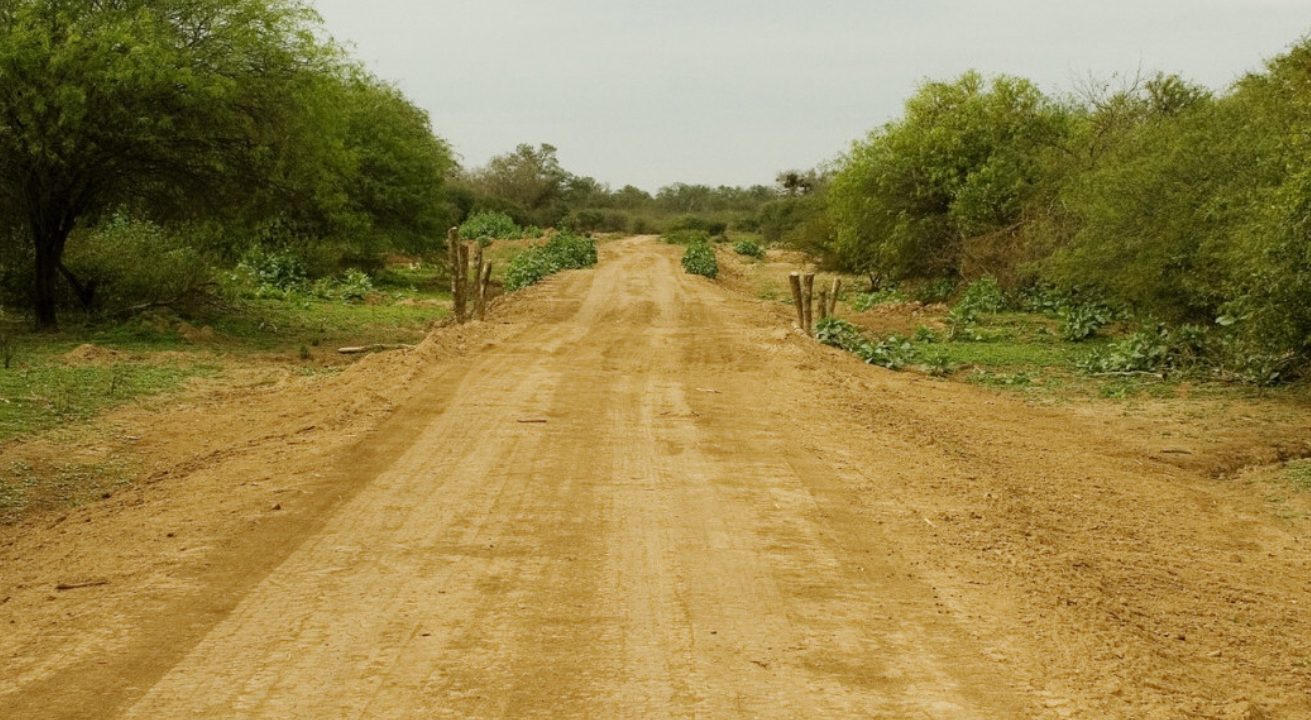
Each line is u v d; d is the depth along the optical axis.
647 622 6.25
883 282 39.53
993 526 8.70
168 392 15.28
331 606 6.45
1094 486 11.23
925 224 35.38
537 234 79.88
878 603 6.68
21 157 19.64
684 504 8.84
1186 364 19.19
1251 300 15.17
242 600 6.55
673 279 40.03
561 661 5.67
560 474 9.76
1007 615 6.55
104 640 5.94
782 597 6.73
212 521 8.27
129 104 19.84
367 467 9.91
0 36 19.03
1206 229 18.95
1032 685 5.50
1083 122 33.19
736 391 14.55
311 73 22.67
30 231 22.48
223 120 20.86
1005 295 30.20
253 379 16.88
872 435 12.07
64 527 8.82
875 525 8.44
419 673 5.49
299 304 28.50
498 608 6.43
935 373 19.52
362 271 39.75
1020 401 16.83
